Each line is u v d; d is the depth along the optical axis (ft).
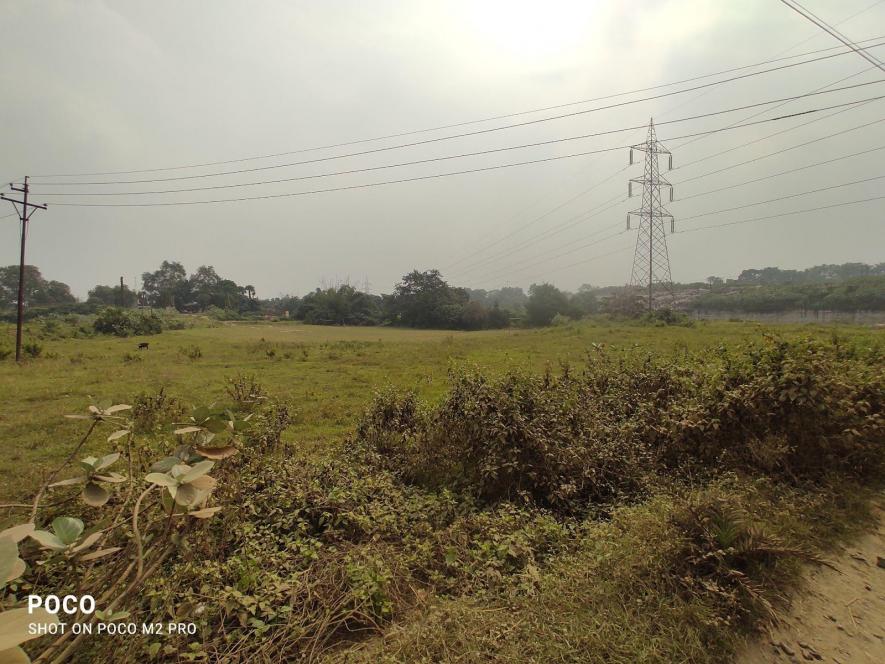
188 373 55.01
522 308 258.78
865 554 11.09
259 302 356.79
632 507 13.24
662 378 20.31
